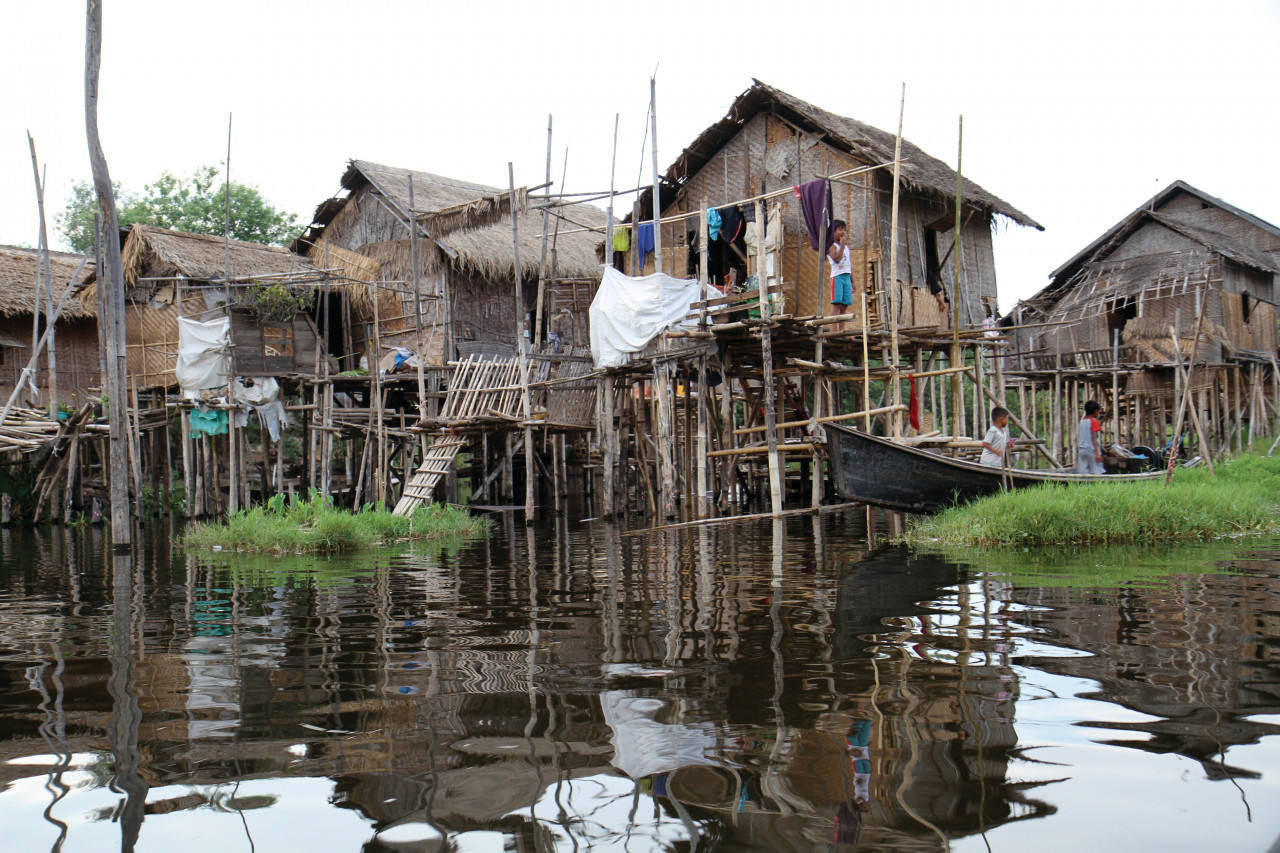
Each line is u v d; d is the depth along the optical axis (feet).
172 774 10.61
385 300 79.77
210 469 72.13
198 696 14.12
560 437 66.69
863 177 55.26
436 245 75.31
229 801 9.74
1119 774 10.00
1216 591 21.88
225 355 63.77
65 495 65.87
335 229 85.76
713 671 14.89
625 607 21.86
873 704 12.77
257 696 14.05
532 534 46.91
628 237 60.23
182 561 36.63
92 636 19.75
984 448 43.06
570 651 16.84
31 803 9.78
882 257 54.75
